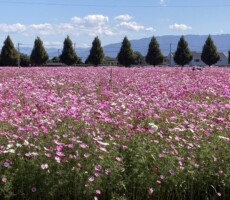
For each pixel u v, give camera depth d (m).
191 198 6.04
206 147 6.80
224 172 6.23
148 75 25.94
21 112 8.83
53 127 7.47
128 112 9.50
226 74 27.88
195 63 110.69
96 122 8.02
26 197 5.53
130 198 5.83
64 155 5.88
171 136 7.54
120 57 66.19
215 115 10.16
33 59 64.44
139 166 5.99
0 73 27.59
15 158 5.90
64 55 66.19
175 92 14.45
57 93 13.67
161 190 5.94
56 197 5.62
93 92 14.44
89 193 5.61
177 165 6.19
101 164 5.91
